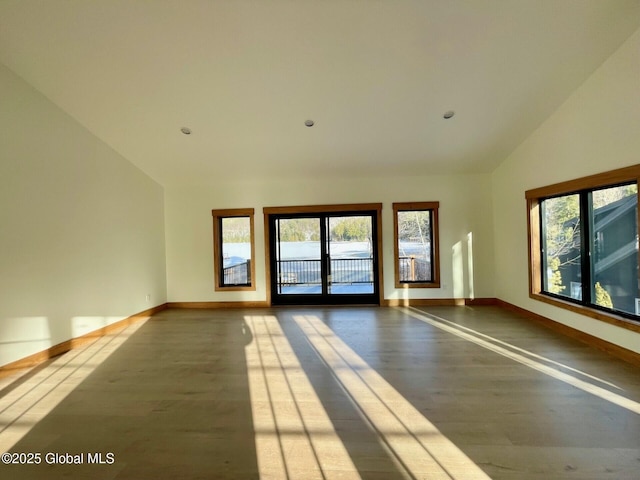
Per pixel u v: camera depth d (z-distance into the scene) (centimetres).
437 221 620
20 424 246
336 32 312
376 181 629
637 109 315
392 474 187
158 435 229
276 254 657
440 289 621
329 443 216
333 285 650
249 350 398
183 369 344
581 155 388
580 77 371
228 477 187
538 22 303
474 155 548
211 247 650
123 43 322
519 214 528
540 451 203
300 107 420
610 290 373
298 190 639
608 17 297
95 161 474
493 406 257
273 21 302
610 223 372
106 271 492
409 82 377
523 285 527
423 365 340
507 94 398
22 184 364
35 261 378
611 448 204
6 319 343
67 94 391
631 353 333
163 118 439
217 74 362
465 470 189
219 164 569
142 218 584
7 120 349
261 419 246
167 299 656
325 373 326
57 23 302
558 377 305
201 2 284
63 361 376
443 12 294
